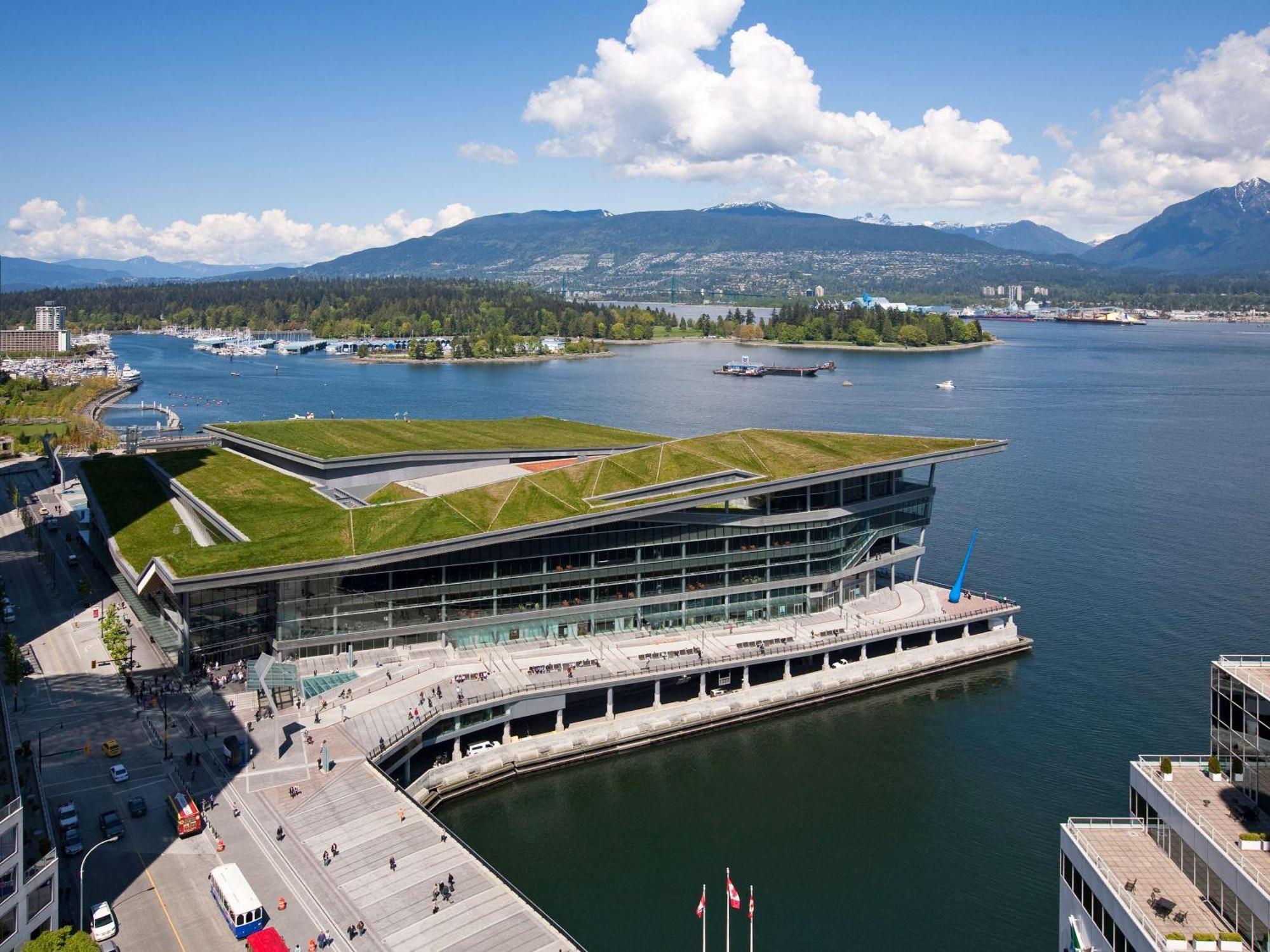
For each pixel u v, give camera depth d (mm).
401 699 164875
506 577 189250
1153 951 80312
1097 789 155625
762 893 130250
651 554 198125
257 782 139750
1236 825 87375
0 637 196500
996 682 194750
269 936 106000
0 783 136750
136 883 117312
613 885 131750
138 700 165250
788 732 175250
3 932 99875
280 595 176875
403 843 126562
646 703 181000
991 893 130500
